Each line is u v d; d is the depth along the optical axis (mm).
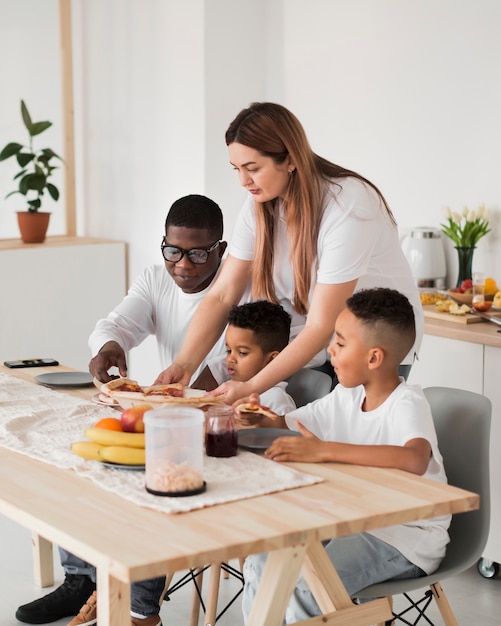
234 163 2311
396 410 1931
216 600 2416
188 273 2670
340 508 1521
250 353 2422
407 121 3713
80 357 4633
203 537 1390
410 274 2502
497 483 2936
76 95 4824
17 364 2705
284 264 2521
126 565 1285
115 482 1631
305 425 2086
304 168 2281
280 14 4207
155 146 4430
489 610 2783
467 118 3500
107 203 4750
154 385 2375
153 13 4355
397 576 1888
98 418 2080
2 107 4902
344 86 3953
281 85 4250
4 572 2994
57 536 1425
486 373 2953
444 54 3557
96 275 4602
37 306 4469
